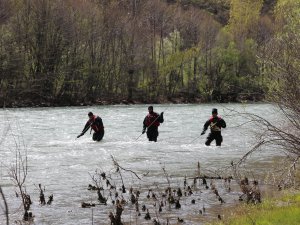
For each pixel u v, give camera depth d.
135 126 32.56
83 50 68.69
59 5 66.94
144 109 54.41
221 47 82.69
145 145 22.69
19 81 62.09
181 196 12.05
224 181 13.80
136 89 75.62
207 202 11.42
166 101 77.50
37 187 12.97
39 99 63.69
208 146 22.41
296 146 12.08
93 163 17.09
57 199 11.64
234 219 9.59
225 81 78.69
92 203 11.23
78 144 22.86
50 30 65.81
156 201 11.53
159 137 26.39
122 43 73.19
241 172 15.27
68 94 65.81
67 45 66.81
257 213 9.83
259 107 54.91
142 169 16.02
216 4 122.25
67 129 30.06
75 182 13.65
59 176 14.52
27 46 64.69
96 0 73.62
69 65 66.88
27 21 64.75
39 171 15.36
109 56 72.38
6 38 62.34
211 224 9.36
